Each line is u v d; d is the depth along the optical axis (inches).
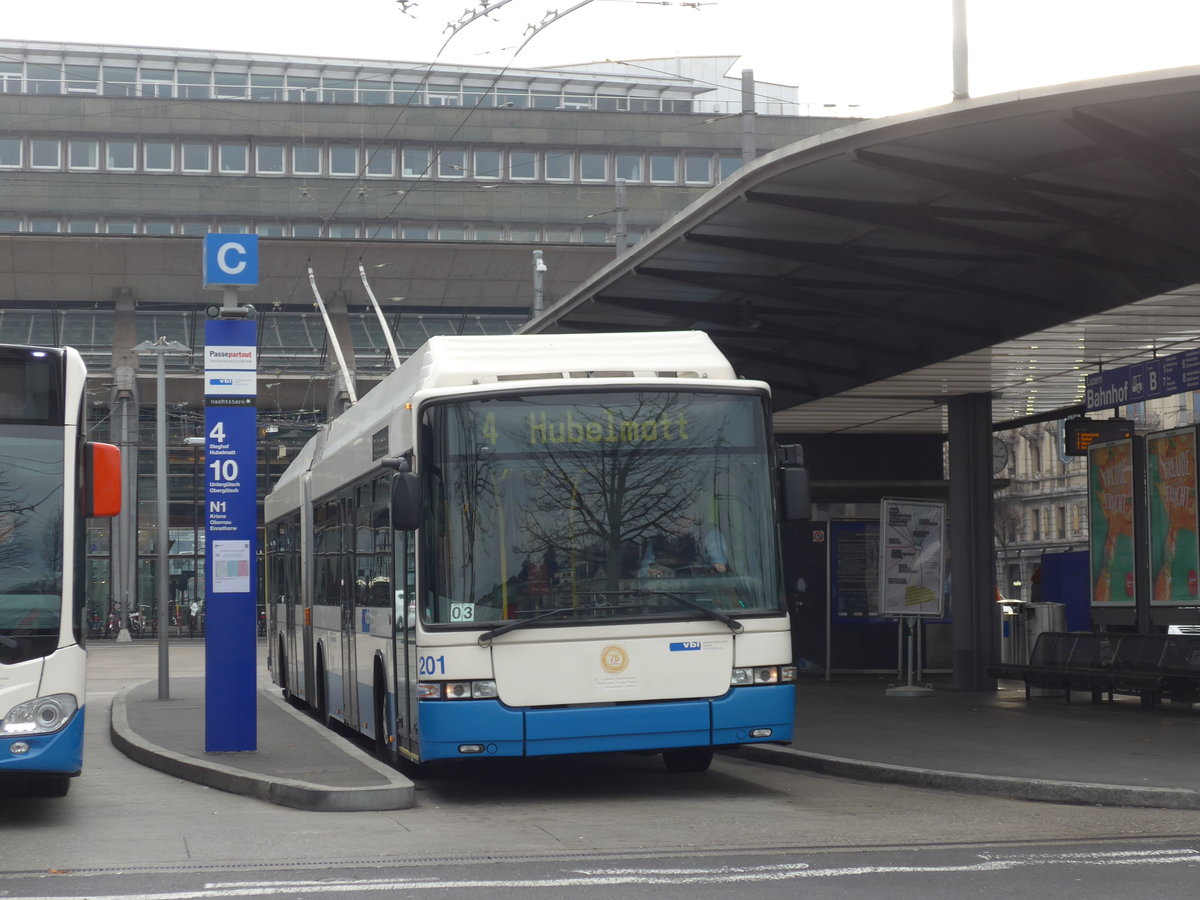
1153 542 762.8
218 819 426.9
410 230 2613.2
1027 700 802.2
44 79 2834.6
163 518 981.8
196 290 2333.9
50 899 295.7
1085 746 559.5
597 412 455.5
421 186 2608.3
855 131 500.4
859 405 963.3
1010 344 754.8
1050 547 2918.3
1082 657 773.3
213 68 2878.9
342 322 2374.5
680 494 454.0
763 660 449.1
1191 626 738.8
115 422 2246.6
